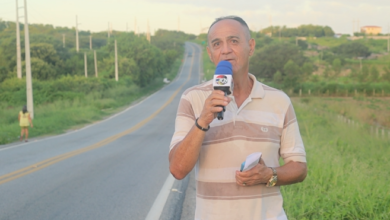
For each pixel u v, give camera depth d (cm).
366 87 5116
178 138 214
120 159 1102
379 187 559
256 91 222
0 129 1998
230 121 215
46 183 791
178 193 694
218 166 213
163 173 883
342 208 486
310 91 5350
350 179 604
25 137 1858
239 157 212
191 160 199
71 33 13550
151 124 2380
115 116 3048
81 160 1095
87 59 6644
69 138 1794
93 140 1666
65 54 6594
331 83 5341
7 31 10181
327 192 560
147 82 6800
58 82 4153
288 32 18288
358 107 3400
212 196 213
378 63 8931
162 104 4044
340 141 1218
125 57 6147
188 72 10312
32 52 5984
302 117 2244
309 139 1310
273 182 210
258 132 215
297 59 6769
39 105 3212
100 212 586
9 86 3609
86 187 748
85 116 2756
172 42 15262
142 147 1384
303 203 502
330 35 18725
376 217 457
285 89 5516
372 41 14588
